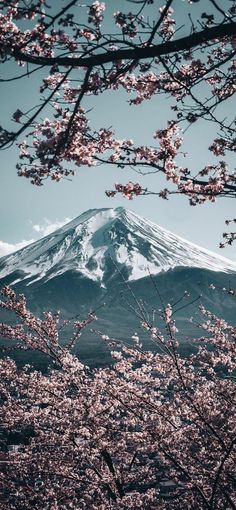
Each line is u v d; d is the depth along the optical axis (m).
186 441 7.69
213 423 7.41
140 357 8.31
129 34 3.73
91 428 8.12
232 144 5.27
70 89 4.73
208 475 7.10
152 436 7.20
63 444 8.73
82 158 4.95
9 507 8.71
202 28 3.45
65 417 8.32
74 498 8.73
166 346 7.49
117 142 5.25
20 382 9.18
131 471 9.13
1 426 9.09
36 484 9.36
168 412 7.56
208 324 8.12
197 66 5.24
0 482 8.73
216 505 7.85
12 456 8.96
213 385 7.82
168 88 5.17
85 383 8.79
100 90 4.16
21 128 3.35
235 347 7.87
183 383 7.30
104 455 8.62
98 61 3.39
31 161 4.20
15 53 3.30
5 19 3.76
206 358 7.94
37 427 9.11
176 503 8.09
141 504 7.41
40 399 8.98
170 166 5.33
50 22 3.41
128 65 3.86
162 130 5.31
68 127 3.91
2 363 9.39
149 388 8.30
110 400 8.27
